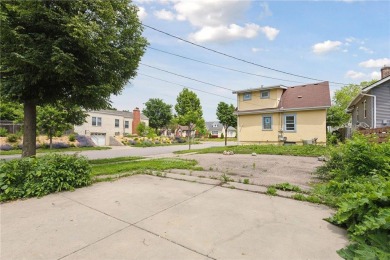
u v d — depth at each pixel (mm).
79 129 29875
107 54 7559
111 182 5449
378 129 8930
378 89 13812
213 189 4758
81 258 2250
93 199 4102
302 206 3695
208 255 2283
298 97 16828
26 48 6312
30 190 4258
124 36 8227
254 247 2428
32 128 8086
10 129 21203
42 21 6445
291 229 2850
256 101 18359
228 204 3793
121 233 2775
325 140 15062
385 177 3469
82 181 4980
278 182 5227
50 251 2375
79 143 23688
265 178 5750
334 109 27812
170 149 21328
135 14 8469
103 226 2977
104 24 7125
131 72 9008
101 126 33344
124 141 29406
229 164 8250
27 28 6715
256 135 18094
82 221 3141
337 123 27188
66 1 6590
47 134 18406
